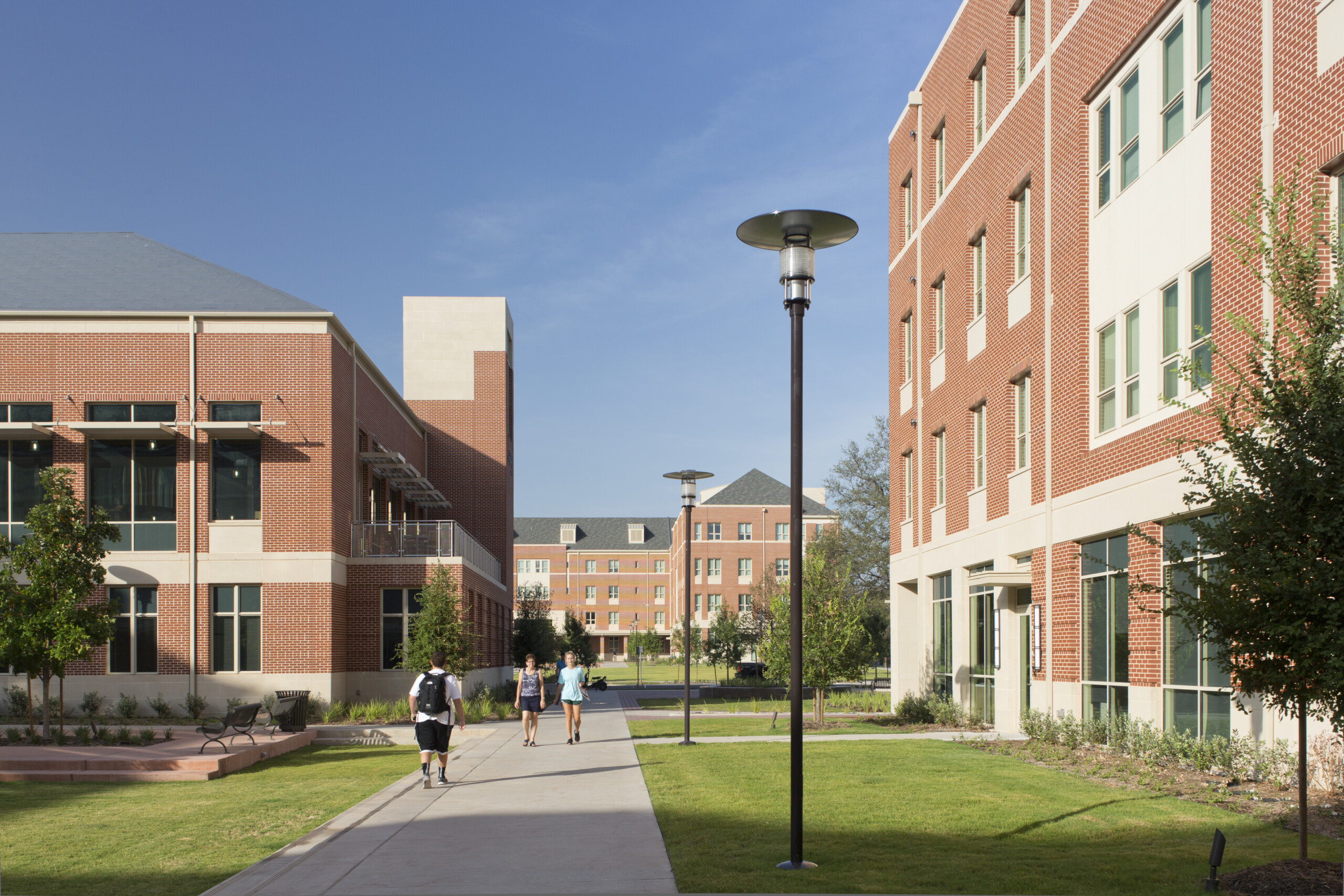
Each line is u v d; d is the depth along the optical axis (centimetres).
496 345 4828
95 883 912
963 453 2575
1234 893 795
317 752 2259
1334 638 749
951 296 2706
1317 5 1259
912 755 1766
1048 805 1200
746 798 1275
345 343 3172
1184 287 1560
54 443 2897
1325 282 1198
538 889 809
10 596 2169
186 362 2945
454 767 1725
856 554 6003
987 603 2430
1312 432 792
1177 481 1527
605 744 2108
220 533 2927
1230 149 1432
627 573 12862
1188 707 1538
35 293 3056
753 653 8675
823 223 995
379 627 3150
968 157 2577
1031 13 2169
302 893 811
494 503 4747
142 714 2850
